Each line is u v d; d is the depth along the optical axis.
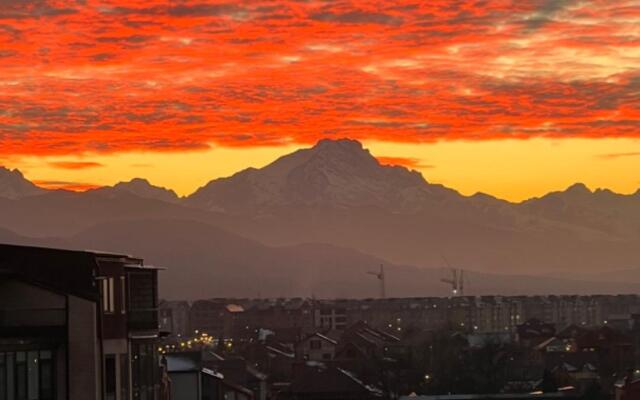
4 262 87.19
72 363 85.75
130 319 96.50
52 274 86.94
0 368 82.50
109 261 90.88
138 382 97.62
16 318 85.88
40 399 84.69
